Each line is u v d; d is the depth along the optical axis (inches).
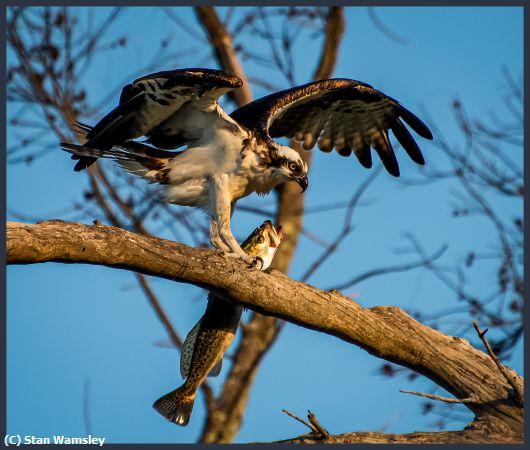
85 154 495.5
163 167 500.7
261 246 491.5
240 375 901.2
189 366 462.3
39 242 350.6
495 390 424.8
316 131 597.9
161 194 510.0
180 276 390.3
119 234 373.7
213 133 495.8
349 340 430.0
